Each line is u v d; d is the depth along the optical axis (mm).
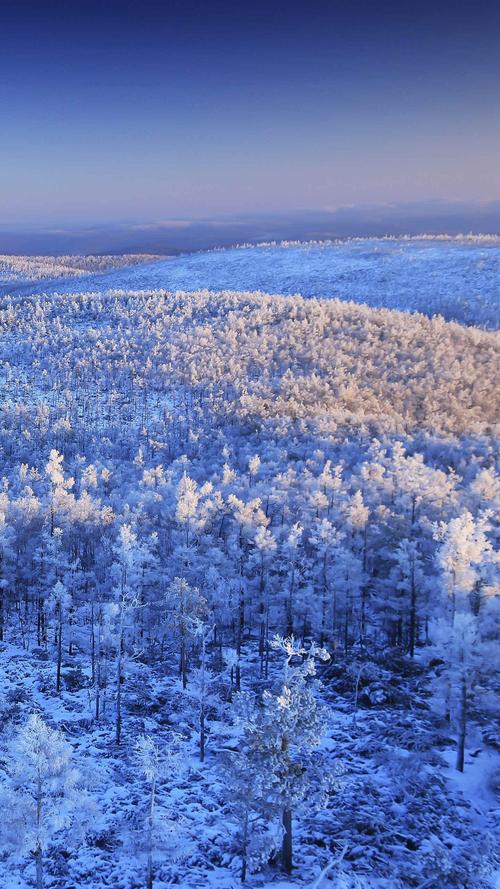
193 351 196250
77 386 173000
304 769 22047
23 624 55531
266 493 65438
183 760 33000
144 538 54562
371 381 163250
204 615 48094
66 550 56344
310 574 48188
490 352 193250
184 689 43469
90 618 48219
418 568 44719
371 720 38281
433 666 45719
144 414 151625
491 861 23562
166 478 80688
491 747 33969
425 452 103125
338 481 61531
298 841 25078
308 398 148750
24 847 17656
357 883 21484
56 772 18188
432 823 26734
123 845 24297
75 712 38500
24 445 122375
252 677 45781
